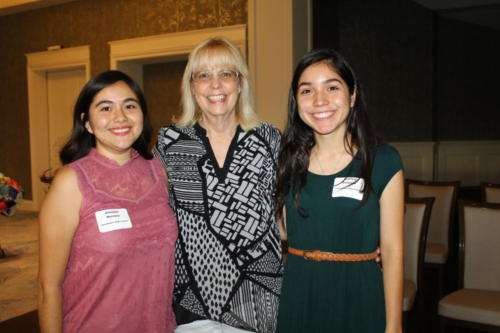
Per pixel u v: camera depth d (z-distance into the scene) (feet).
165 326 5.24
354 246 5.01
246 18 18.92
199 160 5.83
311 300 5.13
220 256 5.60
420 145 23.62
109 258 4.66
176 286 5.67
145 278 4.94
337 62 4.92
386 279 4.89
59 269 4.65
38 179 26.53
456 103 26.30
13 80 27.02
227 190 5.71
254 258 5.65
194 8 20.16
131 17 21.98
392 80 22.76
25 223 22.91
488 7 23.44
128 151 5.17
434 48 24.09
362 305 4.97
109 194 4.82
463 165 26.43
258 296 5.64
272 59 17.72
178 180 5.78
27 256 16.42
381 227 4.97
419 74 23.62
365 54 21.99
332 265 5.06
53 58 24.76
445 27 25.49
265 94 17.97
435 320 11.02
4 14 26.27
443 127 25.86
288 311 5.24
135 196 5.00
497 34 27.78
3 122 27.73
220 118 5.87
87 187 4.72
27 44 26.00
